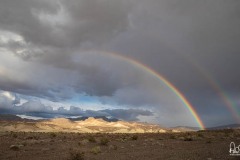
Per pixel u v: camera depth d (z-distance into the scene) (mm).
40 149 25953
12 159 19672
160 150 25250
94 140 35094
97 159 19266
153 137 48000
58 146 29219
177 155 21125
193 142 35531
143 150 25312
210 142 34500
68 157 20141
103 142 31484
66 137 45812
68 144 31922
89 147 28453
